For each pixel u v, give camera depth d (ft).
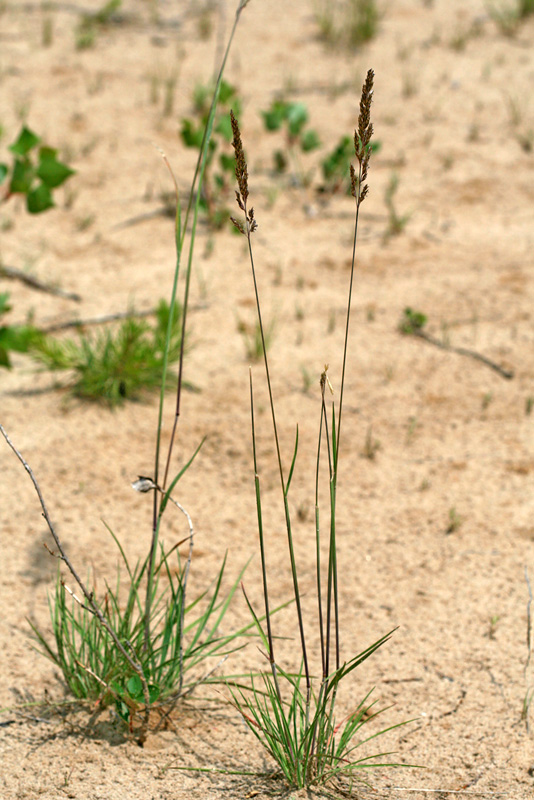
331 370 12.95
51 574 9.02
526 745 7.16
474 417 11.97
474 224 17.24
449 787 6.77
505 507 10.23
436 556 9.46
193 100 21.43
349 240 16.72
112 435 11.44
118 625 7.99
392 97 22.47
